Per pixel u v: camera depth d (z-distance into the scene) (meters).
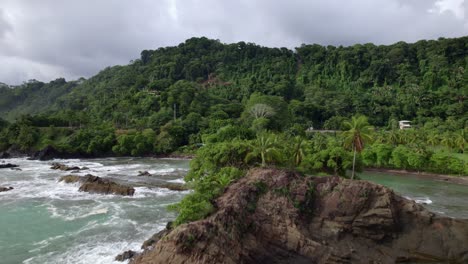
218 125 142.38
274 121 140.50
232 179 48.84
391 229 40.03
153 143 138.00
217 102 190.75
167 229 42.34
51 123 154.38
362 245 39.19
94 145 131.00
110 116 178.88
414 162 91.00
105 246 39.34
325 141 105.31
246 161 61.66
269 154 58.78
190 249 30.66
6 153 126.44
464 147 104.00
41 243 40.09
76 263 35.06
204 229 32.00
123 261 35.06
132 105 181.62
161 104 175.38
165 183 74.00
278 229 38.69
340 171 70.75
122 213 52.03
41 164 107.06
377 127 159.88
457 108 155.25
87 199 60.00
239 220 36.62
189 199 40.59
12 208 53.56
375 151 97.56
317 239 38.84
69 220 48.31
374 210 40.50
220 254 31.31
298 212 40.97
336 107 173.38
